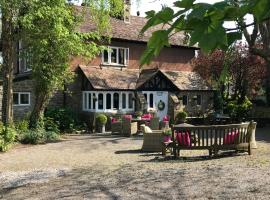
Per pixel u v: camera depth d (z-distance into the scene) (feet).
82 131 81.92
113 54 93.20
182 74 100.68
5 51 65.57
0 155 49.39
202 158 41.55
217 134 41.81
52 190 29.17
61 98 86.63
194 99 96.89
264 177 29.14
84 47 71.46
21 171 38.22
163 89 93.04
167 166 37.04
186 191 26.30
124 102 88.22
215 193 25.36
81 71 87.86
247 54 94.89
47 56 67.87
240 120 87.04
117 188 28.32
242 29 4.33
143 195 25.91
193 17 3.96
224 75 6.21
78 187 29.53
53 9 61.36
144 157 45.09
